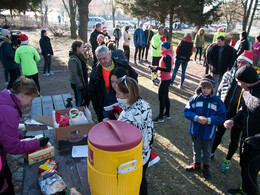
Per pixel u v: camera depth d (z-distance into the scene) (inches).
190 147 154.2
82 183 78.9
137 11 668.7
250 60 110.8
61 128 95.3
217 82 226.2
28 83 69.9
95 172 63.4
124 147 59.5
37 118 124.0
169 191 113.7
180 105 226.2
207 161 121.3
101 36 278.4
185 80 316.2
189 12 594.2
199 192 113.3
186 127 181.5
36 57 224.2
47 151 89.4
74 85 170.2
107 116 109.1
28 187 75.1
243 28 731.4
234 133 118.7
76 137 99.4
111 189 63.8
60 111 114.4
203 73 358.3
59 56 454.9
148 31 399.2
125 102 75.7
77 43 162.7
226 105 120.6
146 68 371.6
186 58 261.3
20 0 621.9
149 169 130.2
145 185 86.1
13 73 244.5
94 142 60.8
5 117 66.1
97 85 121.9
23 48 213.6
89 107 218.8
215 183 120.0
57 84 284.0
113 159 59.9
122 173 61.4
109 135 65.1
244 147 97.8
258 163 90.9
